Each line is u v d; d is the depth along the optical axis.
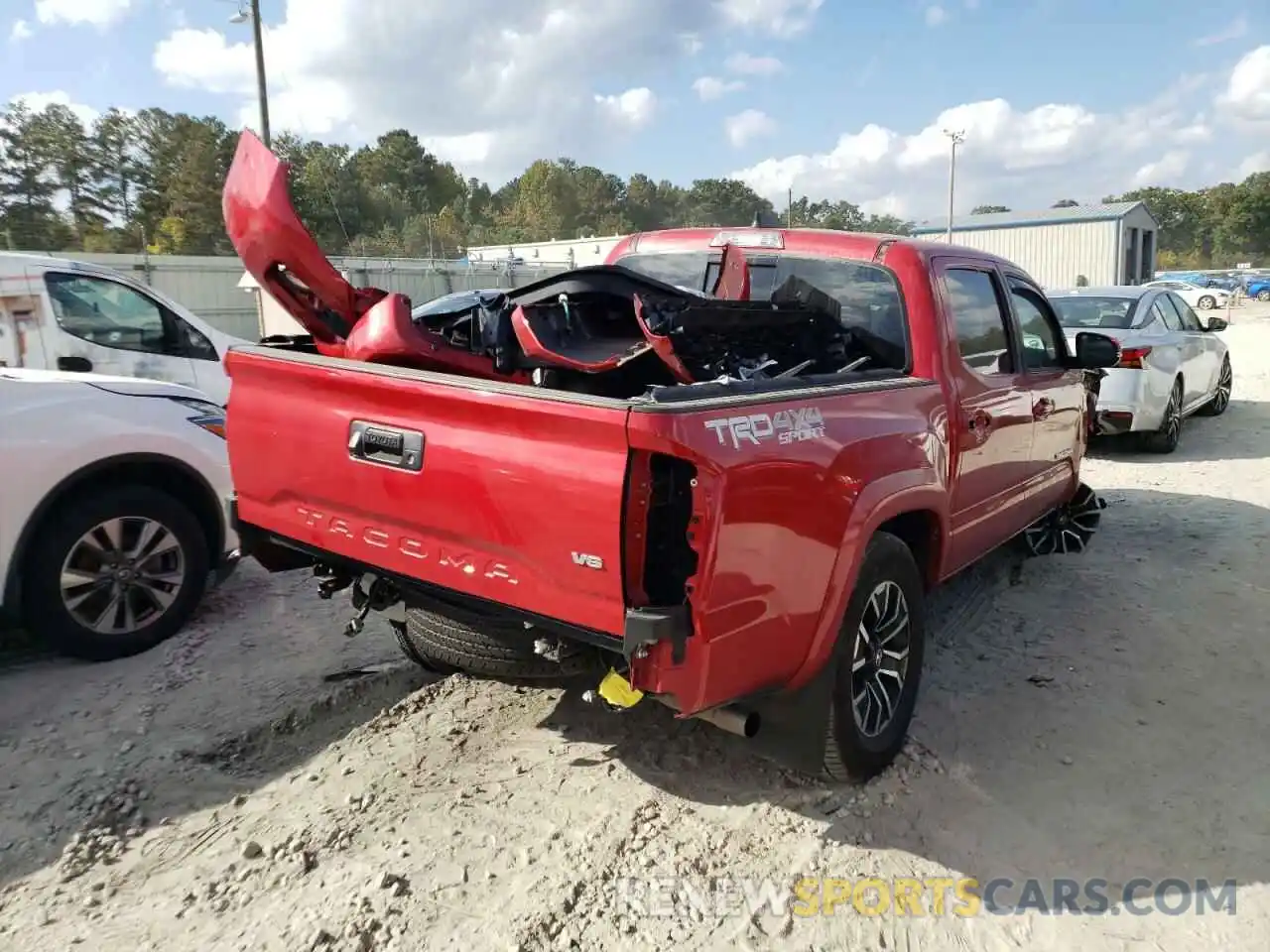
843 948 2.69
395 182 107.31
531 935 2.68
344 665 4.44
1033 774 3.64
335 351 3.72
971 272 4.46
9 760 3.55
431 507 2.95
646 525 2.55
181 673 4.34
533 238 90.50
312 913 2.75
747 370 3.54
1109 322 9.93
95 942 2.64
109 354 7.43
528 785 3.45
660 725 3.91
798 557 2.89
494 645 3.31
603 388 3.34
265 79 22.75
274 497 3.56
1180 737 3.93
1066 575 5.95
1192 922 2.82
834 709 3.23
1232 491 8.09
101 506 4.38
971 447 4.18
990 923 2.81
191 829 3.16
